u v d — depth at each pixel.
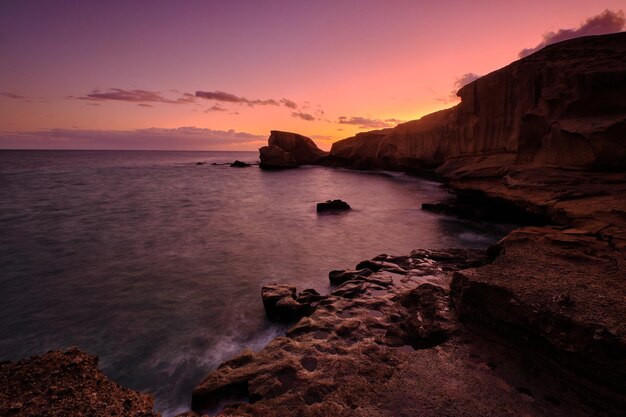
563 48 21.06
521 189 15.95
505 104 23.22
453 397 4.94
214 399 5.71
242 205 30.77
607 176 14.12
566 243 9.02
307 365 6.02
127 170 73.19
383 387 5.26
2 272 13.77
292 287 10.57
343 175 61.34
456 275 7.40
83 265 14.65
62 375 4.38
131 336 9.03
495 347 6.10
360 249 16.75
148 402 4.26
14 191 37.53
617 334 4.78
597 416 4.54
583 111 16.56
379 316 7.89
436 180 48.56
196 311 10.38
